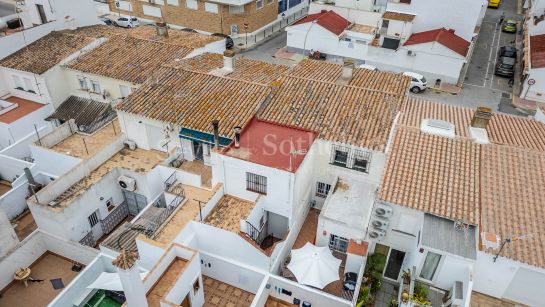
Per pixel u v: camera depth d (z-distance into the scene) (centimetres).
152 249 2025
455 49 4206
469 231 1825
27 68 3222
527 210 1845
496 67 4628
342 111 2473
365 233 2094
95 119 3166
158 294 1858
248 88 2700
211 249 2178
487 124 2320
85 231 2473
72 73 3297
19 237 2605
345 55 4697
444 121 2312
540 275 1677
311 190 2575
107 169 2627
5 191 2948
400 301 1881
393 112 2442
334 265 2056
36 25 3769
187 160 2753
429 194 1948
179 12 5491
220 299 2175
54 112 3353
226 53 2967
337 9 5094
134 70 3155
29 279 2333
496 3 6556
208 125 2495
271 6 5712
